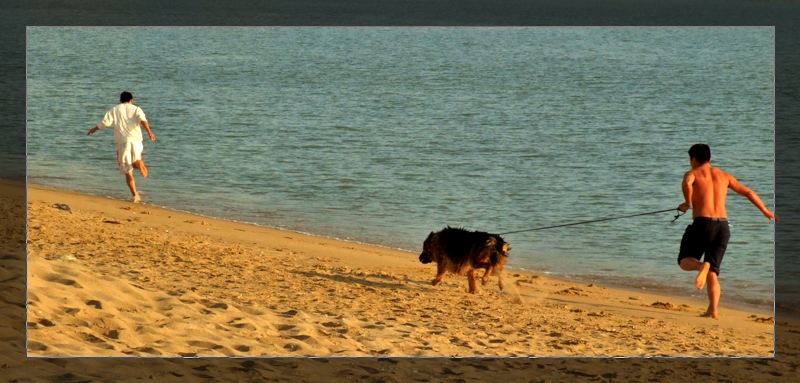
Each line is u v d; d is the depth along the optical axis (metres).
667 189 16.28
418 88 29.11
